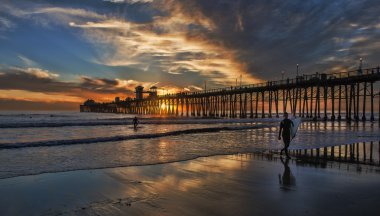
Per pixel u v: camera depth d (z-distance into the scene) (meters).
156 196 5.19
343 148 12.07
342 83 47.78
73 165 8.31
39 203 4.84
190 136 18.45
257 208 4.49
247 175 6.95
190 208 4.52
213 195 5.24
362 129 26.17
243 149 11.99
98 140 14.98
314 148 12.09
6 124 28.16
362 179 6.47
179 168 7.88
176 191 5.52
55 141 13.70
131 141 15.11
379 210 4.37
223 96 77.88
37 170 7.58
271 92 62.94
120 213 4.32
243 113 70.62
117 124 33.34
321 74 48.09
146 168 7.89
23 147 12.38
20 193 5.43
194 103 95.81
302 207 4.52
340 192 5.38
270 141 15.41
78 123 31.16
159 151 11.35
